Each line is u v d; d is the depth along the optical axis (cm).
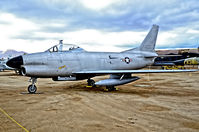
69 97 662
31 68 758
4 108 480
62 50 909
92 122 371
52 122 368
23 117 400
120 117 410
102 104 545
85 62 942
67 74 880
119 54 1139
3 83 1198
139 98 654
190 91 842
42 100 598
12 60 734
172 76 1895
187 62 3550
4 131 316
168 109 487
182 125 358
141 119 396
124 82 881
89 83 1049
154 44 1364
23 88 932
